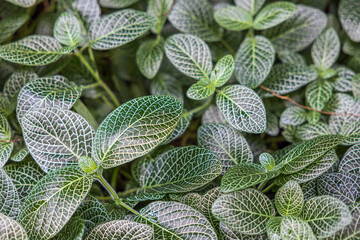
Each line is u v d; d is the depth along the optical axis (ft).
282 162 1.41
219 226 1.41
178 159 1.45
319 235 1.35
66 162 1.39
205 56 1.53
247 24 1.59
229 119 1.46
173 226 1.39
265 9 1.59
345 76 1.61
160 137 1.37
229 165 1.48
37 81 1.50
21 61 1.50
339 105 1.57
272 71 1.60
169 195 1.45
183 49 1.54
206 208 1.42
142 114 1.38
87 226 1.42
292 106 1.59
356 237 1.35
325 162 1.41
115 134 1.37
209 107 1.62
